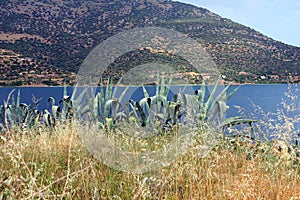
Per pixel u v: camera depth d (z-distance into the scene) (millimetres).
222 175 3580
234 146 4547
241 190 3113
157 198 3104
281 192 3365
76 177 3336
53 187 3291
